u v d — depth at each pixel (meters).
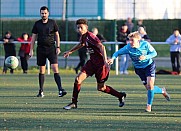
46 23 27.31
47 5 63.50
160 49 55.31
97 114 21.73
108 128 18.52
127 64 44.56
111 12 63.97
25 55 44.81
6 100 26.25
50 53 27.44
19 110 22.75
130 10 62.12
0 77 40.59
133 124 19.38
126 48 22.45
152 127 18.78
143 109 23.25
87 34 22.62
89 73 22.86
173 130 18.25
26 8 64.88
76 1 64.31
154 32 54.97
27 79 38.75
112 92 23.34
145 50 22.31
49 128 18.45
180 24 54.78
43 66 27.81
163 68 51.03
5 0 66.19
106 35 51.91
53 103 25.16
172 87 33.47
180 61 46.28
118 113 22.03
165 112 22.38
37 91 30.52
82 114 21.72
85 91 30.48
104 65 22.69
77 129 18.30
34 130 18.06
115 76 41.94
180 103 25.42
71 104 23.16
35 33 27.56
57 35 27.48
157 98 27.44
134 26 52.50
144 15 63.09
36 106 24.06
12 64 27.05
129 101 26.02
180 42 43.78
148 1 63.38
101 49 22.38
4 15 65.69
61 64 52.09
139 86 33.91
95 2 64.31
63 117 20.89
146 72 22.55
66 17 53.44
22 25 55.62
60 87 27.50
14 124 19.22
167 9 63.72
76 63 52.06
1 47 51.47
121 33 44.50
